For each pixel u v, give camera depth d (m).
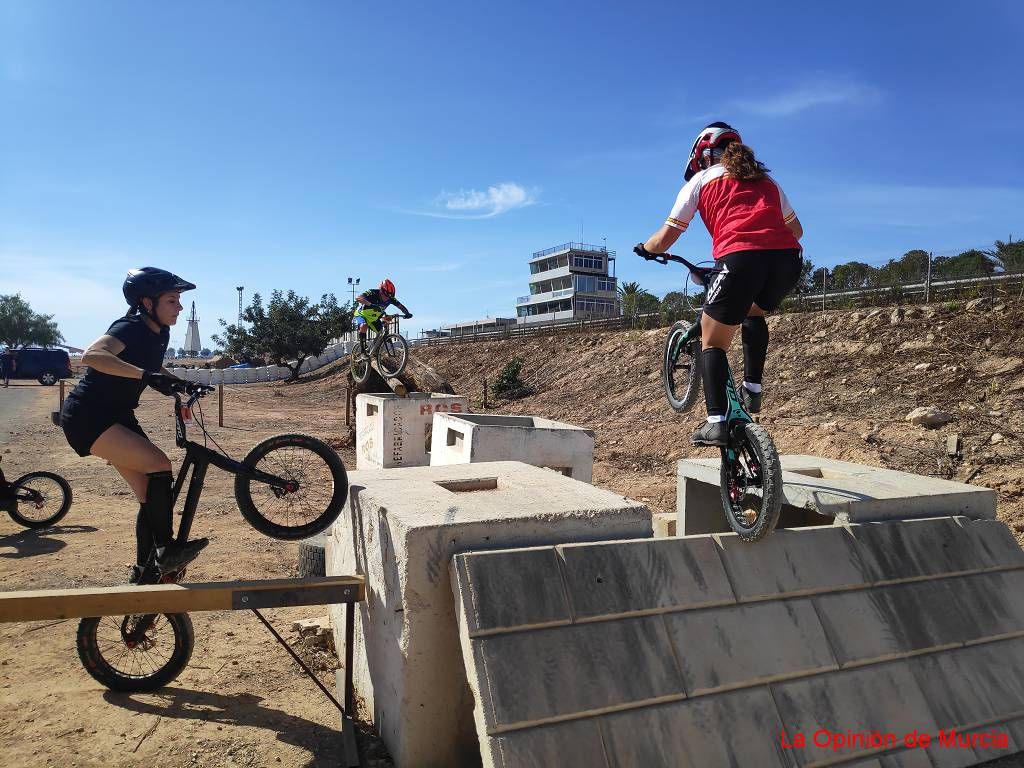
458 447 7.05
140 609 2.94
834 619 3.12
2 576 5.30
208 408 23.38
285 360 45.97
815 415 10.22
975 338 10.55
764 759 2.70
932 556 3.50
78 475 9.79
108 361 3.28
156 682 3.52
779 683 2.90
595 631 2.75
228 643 4.21
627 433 12.59
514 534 3.01
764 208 3.20
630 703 2.64
